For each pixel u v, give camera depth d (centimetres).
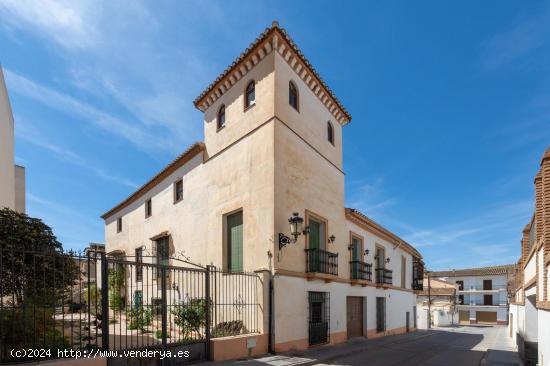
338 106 1590
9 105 1564
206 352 859
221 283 1180
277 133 1162
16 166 2238
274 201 1108
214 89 1447
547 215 722
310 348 1186
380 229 1948
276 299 1055
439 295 4759
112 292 1205
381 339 1741
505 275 5566
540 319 839
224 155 1369
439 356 1390
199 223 1466
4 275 690
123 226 2202
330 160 1527
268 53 1224
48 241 805
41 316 646
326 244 1396
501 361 1302
